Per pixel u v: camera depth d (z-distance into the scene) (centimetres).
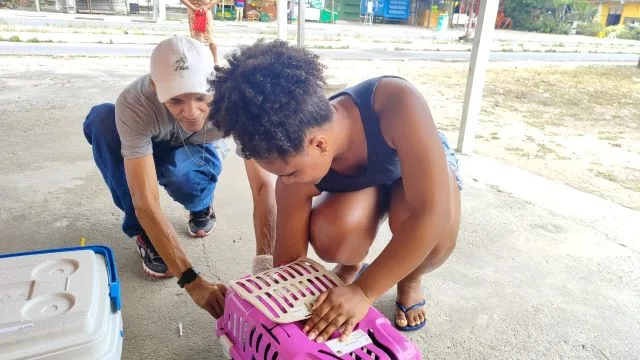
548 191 259
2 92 400
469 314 154
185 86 128
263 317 105
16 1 1438
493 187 260
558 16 2011
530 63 902
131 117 138
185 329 141
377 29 1563
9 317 96
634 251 198
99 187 233
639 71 847
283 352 98
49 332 94
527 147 357
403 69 710
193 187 175
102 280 113
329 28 1446
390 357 103
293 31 1216
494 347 140
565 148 361
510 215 226
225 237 193
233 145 306
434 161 104
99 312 102
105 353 98
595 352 140
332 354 97
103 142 156
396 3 1916
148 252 162
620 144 382
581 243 203
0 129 307
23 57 582
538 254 192
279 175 102
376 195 134
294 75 90
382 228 209
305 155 95
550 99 562
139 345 134
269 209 150
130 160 137
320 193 129
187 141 169
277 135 88
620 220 227
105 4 1440
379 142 112
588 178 293
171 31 994
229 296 115
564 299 164
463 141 314
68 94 406
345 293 106
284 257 132
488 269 180
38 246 179
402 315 145
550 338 145
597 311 158
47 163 259
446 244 130
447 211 108
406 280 143
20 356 90
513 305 159
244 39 947
